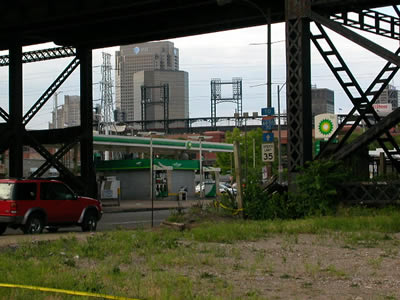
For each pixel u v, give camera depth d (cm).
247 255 1217
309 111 2248
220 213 2030
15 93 3644
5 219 1881
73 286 852
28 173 6925
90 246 1286
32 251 1247
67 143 3947
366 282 926
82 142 3991
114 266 1022
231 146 8525
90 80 3988
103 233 1658
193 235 1554
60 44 3900
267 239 1504
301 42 2242
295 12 2264
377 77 2267
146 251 1247
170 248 1309
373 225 1708
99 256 1184
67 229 2422
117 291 810
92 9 3123
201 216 1980
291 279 950
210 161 14275
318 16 2223
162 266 1070
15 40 3653
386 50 2080
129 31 3681
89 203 2147
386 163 3484
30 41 3959
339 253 1241
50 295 780
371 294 838
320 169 2081
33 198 1939
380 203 2062
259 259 1135
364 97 2283
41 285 859
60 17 3234
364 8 2398
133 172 6338
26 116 3753
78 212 2095
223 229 1617
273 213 2056
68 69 3978
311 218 1944
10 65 3662
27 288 822
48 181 2009
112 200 5166
